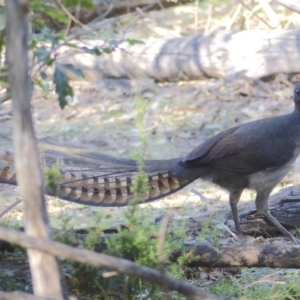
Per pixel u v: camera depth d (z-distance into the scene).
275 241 10.46
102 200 9.02
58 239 7.00
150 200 10.19
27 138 4.50
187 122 18.19
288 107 18.66
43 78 6.40
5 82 5.99
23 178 4.50
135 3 16.42
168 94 19.75
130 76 20.52
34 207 4.52
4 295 4.61
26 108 4.50
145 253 6.90
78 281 7.16
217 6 25.14
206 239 9.52
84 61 20.62
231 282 8.47
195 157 10.28
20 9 4.44
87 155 9.30
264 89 19.52
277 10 23.48
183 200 12.75
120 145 16.95
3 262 7.76
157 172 10.16
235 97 19.36
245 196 13.13
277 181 10.64
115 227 9.06
